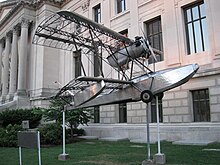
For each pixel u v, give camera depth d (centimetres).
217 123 1484
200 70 1614
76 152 1288
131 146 1481
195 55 1692
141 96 917
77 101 1067
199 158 973
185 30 1792
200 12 1730
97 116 2347
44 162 1033
